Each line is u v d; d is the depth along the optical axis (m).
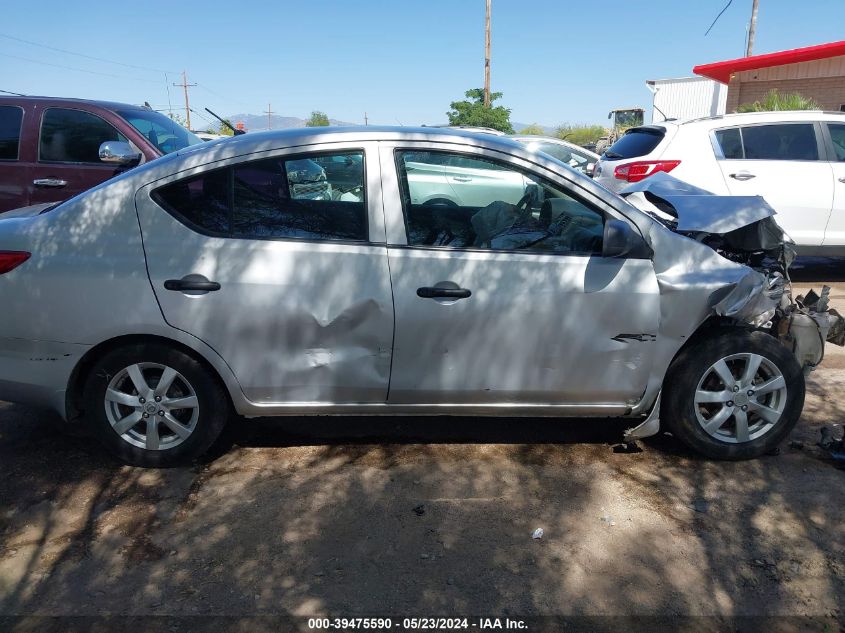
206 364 3.71
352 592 2.90
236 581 2.97
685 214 4.09
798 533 3.29
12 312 3.58
